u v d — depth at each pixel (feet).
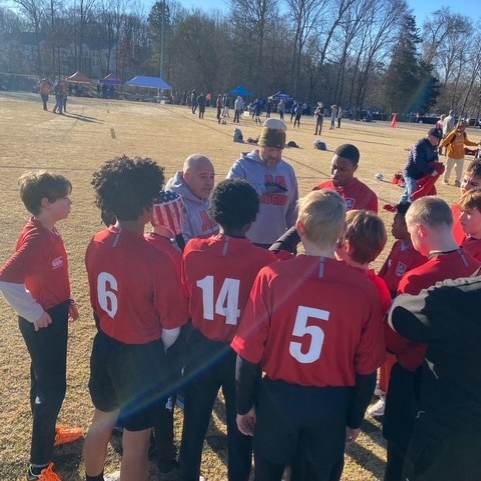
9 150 42.80
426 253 7.43
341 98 230.07
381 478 9.42
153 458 9.61
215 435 10.36
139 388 7.55
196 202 10.68
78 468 9.18
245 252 7.34
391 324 6.22
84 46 280.51
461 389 5.63
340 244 7.20
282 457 6.61
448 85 240.94
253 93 221.25
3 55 281.13
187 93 180.14
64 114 87.86
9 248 19.34
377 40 222.07
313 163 47.60
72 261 18.52
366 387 6.45
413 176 27.30
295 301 6.20
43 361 8.42
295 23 210.38
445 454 5.82
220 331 7.48
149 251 7.32
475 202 9.14
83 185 30.99
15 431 9.78
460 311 5.38
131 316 7.38
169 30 229.04
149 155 45.50
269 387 6.63
